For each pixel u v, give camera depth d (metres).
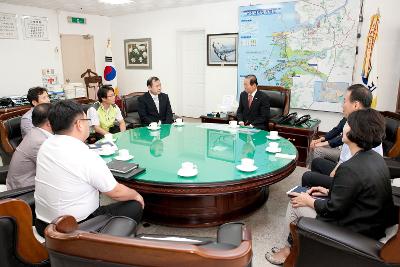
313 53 4.88
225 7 5.79
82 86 6.73
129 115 4.45
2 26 5.80
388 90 4.43
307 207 1.77
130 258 0.67
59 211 1.50
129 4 6.03
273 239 2.21
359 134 1.45
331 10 4.60
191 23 6.34
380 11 4.28
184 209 2.31
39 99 2.95
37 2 5.73
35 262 1.15
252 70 5.59
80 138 1.57
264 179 2.01
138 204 1.77
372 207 1.40
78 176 1.48
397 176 2.28
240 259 0.66
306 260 1.40
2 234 1.04
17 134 2.79
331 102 4.86
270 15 5.19
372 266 1.21
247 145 2.65
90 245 0.69
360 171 1.40
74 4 5.96
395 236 1.12
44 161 1.49
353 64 4.57
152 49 7.10
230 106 4.62
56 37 6.64
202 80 6.67
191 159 2.30
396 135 2.49
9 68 6.00
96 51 7.45
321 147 3.03
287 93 4.17
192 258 0.64
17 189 1.73
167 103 4.22
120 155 2.27
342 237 1.28
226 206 2.37
